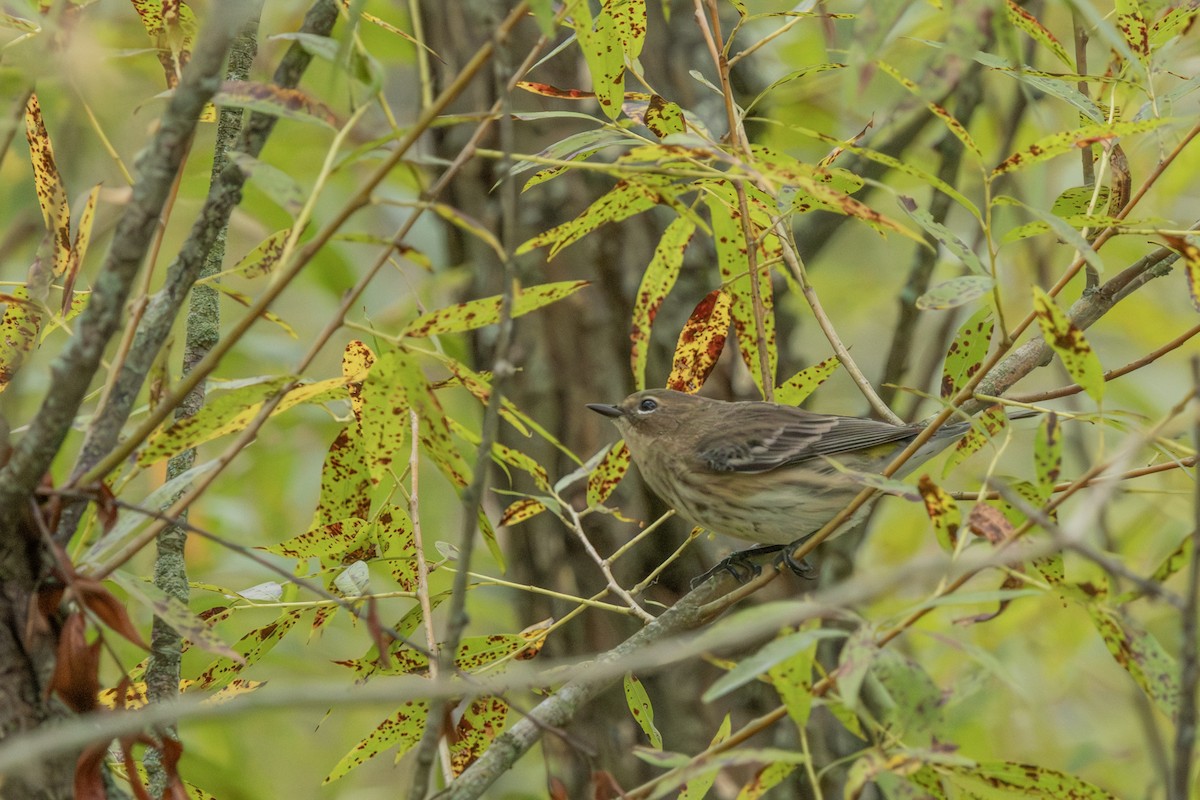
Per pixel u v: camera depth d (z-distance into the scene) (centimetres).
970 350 910
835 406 1767
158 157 546
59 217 722
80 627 549
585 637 1177
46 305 689
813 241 1230
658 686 1143
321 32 651
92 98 722
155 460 623
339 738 1433
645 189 655
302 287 1513
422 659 785
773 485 1149
